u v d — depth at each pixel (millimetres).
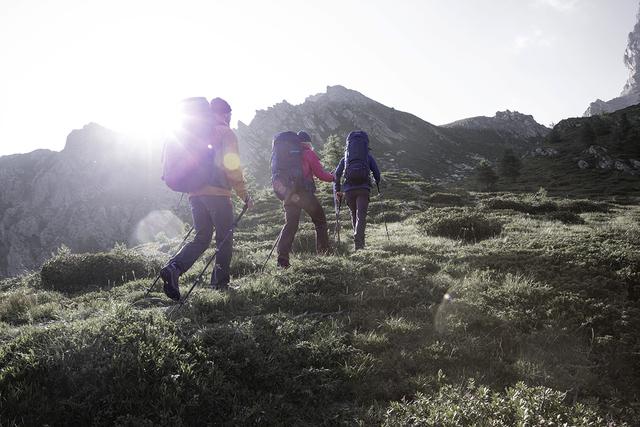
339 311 6414
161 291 8609
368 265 8789
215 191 6812
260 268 10211
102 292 9461
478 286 7324
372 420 3938
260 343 5039
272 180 9172
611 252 8695
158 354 4430
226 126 6844
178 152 6676
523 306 6492
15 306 8461
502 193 55594
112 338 4656
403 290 7152
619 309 6367
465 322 5973
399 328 5742
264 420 3881
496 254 9602
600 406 4426
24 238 158500
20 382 4012
